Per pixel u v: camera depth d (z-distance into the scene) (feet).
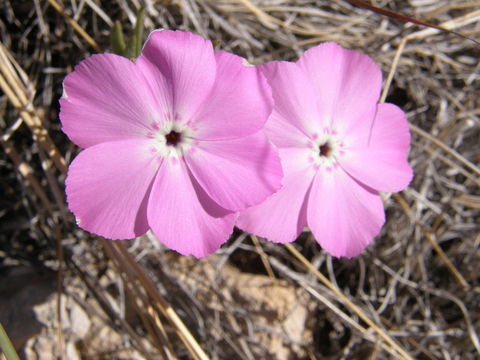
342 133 0.20
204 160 0.18
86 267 0.26
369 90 0.20
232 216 0.18
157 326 0.23
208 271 0.28
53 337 0.25
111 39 0.21
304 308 0.28
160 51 0.16
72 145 0.27
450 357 0.29
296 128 0.19
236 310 0.27
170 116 0.17
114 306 0.26
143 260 0.27
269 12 0.29
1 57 0.23
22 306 0.25
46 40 0.26
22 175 0.25
